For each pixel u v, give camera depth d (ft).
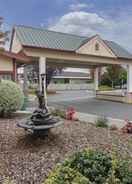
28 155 15.47
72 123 25.85
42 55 51.31
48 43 53.52
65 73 168.55
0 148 16.79
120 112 47.29
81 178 7.20
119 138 20.04
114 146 17.61
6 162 14.33
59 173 7.71
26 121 19.16
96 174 7.71
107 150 16.46
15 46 55.52
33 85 117.08
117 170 7.81
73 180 7.25
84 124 25.99
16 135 19.83
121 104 64.13
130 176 7.57
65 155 15.39
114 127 25.17
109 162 8.16
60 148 16.75
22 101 32.76
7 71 40.78
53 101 71.31
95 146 17.46
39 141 17.98
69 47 55.52
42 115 18.34
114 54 64.80
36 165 13.87
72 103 65.46
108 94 75.82
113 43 74.90
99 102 68.85
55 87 146.00
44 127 17.49
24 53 49.11
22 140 18.35
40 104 19.13
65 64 69.31
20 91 31.99
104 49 62.59
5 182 11.60
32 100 63.82
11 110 30.40
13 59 41.24
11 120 27.40
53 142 17.93
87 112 46.73
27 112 34.42
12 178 12.21
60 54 54.34
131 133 22.21
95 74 83.51
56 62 62.49
